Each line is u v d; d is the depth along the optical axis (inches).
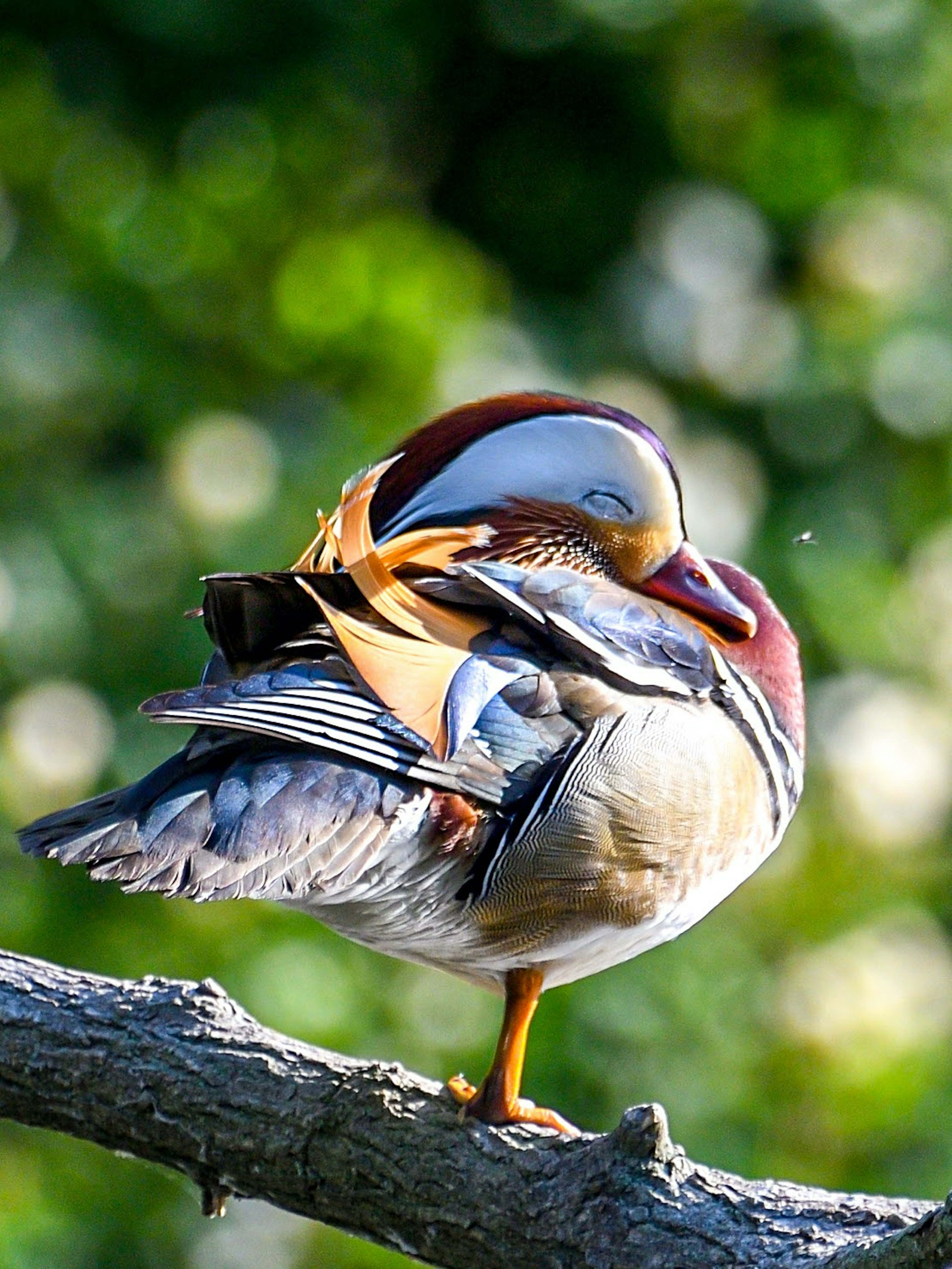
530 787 248.1
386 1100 238.7
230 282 438.0
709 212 458.0
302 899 242.4
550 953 255.0
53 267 425.1
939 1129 380.5
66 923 379.2
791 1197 219.1
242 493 399.2
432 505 290.5
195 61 440.1
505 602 257.4
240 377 429.4
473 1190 229.3
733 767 263.3
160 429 413.4
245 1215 381.7
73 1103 245.6
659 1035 371.2
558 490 289.7
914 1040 381.7
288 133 454.0
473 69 466.9
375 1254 380.8
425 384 418.0
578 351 440.8
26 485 401.1
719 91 464.8
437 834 241.9
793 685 294.5
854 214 451.8
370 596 249.3
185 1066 243.4
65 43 438.6
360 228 444.5
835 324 441.1
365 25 441.7
